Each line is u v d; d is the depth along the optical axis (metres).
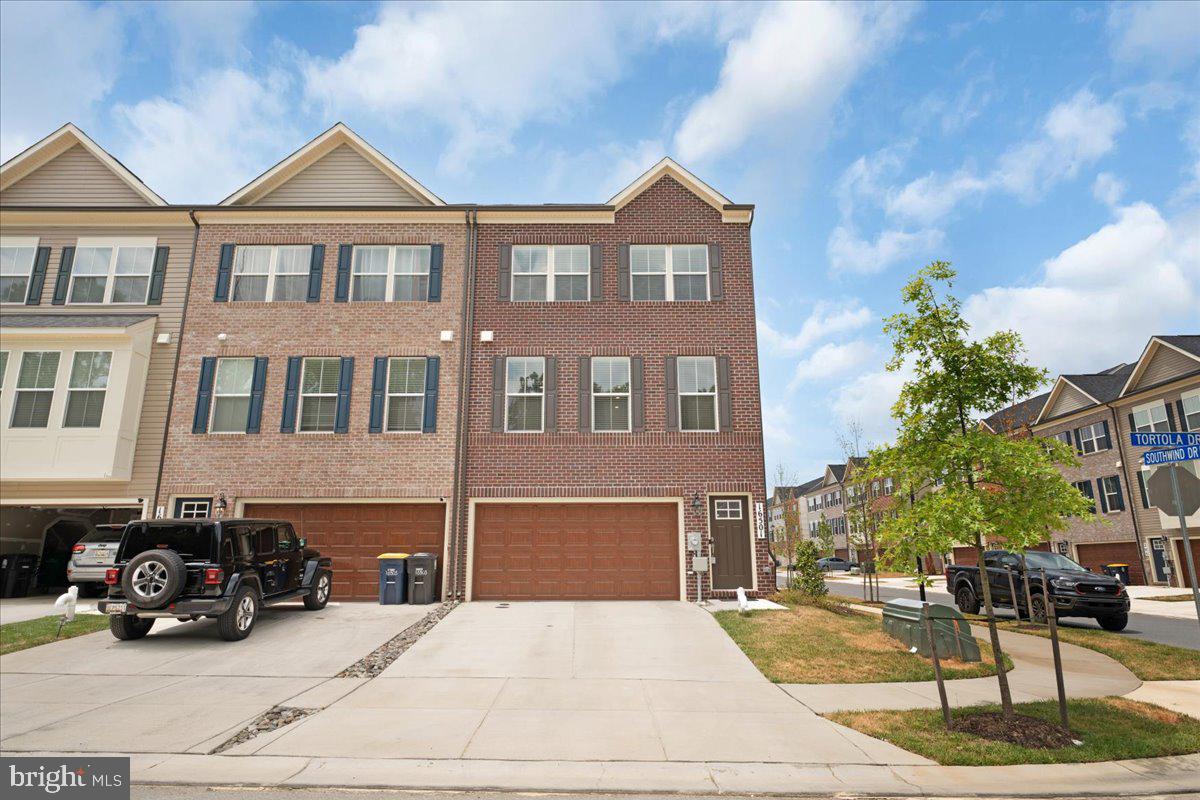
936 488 7.83
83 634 12.09
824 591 15.95
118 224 18.31
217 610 11.17
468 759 6.44
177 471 16.55
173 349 17.38
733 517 16.48
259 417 16.81
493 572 16.12
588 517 16.44
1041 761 6.36
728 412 16.89
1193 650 11.51
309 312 17.48
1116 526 30.27
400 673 9.70
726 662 10.31
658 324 17.45
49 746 6.81
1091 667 10.40
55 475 15.98
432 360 17.17
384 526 16.44
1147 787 5.85
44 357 16.61
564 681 9.29
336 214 18.00
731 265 17.86
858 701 8.35
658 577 16.14
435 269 17.72
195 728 7.36
